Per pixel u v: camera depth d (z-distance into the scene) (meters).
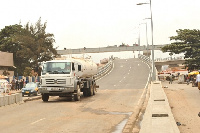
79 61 25.95
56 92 23.62
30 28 81.75
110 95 29.23
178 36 53.59
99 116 15.32
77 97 24.06
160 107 15.88
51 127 12.12
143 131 9.75
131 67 83.75
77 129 11.66
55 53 79.19
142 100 23.62
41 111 17.69
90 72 28.58
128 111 17.28
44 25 82.31
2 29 84.62
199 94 27.14
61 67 23.80
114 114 16.05
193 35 52.69
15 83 44.53
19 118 14.91
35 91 34.09
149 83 45.62
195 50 51.47
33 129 11.70
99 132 11.06
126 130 11.34
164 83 51.22
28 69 62.88
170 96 25.73
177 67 120.56
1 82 36.72
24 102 24.27
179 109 17.31
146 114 13.57
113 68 84.62
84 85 27.34
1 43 80.62
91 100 24.50
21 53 73.81
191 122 12.84
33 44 76.12
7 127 12.28
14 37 77.06
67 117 15.01
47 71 23.80
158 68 122.81
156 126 10.34
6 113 17.16
